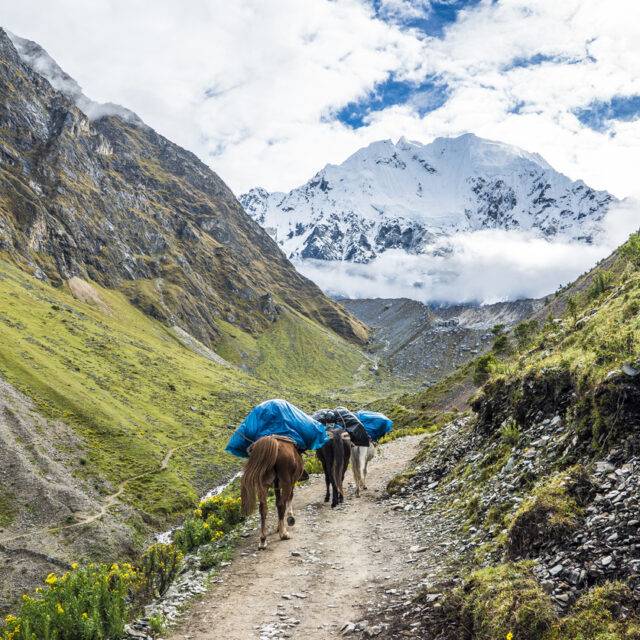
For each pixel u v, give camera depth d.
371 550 11.87
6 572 53.09
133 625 8.41
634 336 10.87
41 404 91.38
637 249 21.73
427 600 8.18
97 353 143.88
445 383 95.94
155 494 75.06
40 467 72.69
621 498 7.63
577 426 10.77
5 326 125.56
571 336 15.59
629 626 5.48
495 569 7.73
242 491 11.67
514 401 15.18
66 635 7.68
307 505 17.50
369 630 7.67
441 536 11.71
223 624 8.48
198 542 14.13
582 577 6.59
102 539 60.22
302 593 9.59
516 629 6.28
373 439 20.16
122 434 93.31
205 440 104.19
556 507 8.07
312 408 172.62
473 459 15.65
